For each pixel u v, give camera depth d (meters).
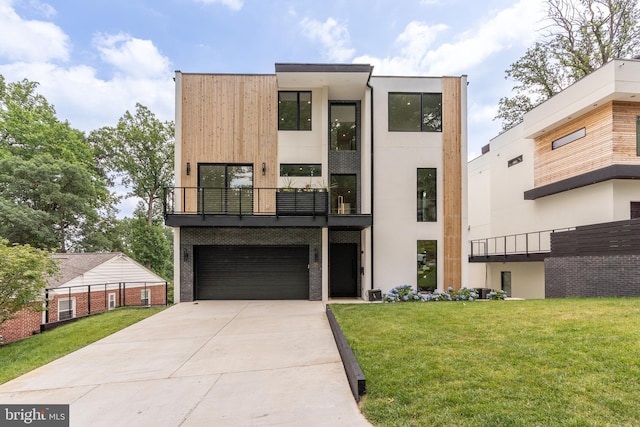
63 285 12.66
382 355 4.16
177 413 3.26
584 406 2.73
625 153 10.09
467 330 5.10
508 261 14.09
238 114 10.77
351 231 11.53
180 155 10.51
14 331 10.45
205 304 9.68
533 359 3.74
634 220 8.01
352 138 11.54
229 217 9.67
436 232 10.82
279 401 3.41
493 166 16.77
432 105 11.12
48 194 19.64
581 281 9.25
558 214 12.53
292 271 10.59
